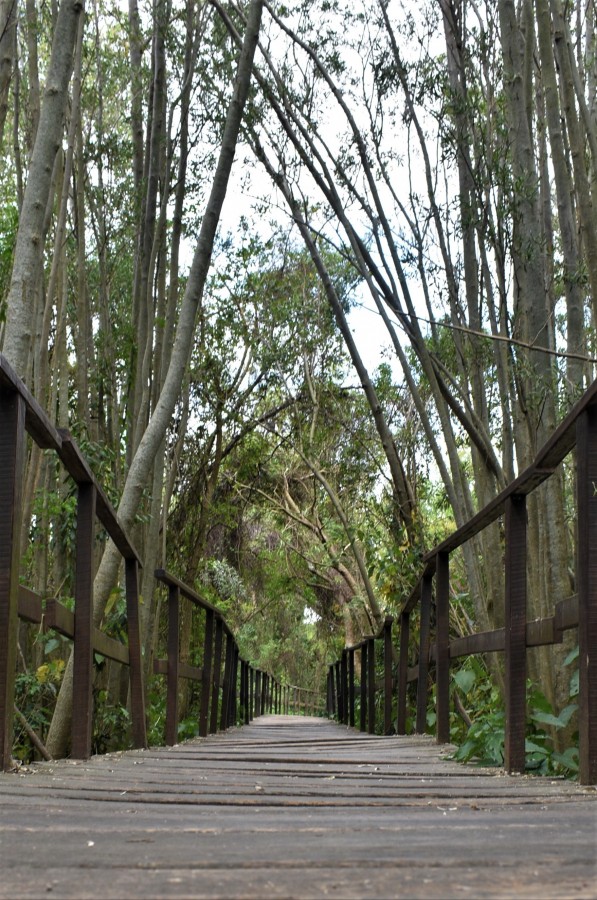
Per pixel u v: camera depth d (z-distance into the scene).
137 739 5.05
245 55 6.44
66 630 3.62
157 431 5.91
